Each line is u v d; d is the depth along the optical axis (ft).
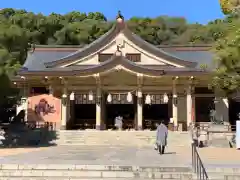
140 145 87.15
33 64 121.08
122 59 102.89
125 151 72.18
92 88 114.62
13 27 92.84
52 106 96.89
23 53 103.30
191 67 110.22
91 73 104.94
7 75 75.72
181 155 63.77
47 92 117.50
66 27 192.24
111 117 115.55
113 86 112.27
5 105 95.66
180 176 44.11
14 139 90.02
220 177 43.29
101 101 112.47
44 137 92.48
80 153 67.31
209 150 74.74
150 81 113.09
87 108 115.55
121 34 111.34
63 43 191.93
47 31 195.31
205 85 114.32
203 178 38.86
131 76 107.96
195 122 106.22
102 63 104.99
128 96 106.22
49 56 128.77
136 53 111.65
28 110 97.04
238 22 74.18
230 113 115.65
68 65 112.37
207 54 126.82
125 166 46.75
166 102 109.09
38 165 47.65
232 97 111.04
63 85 111.86
